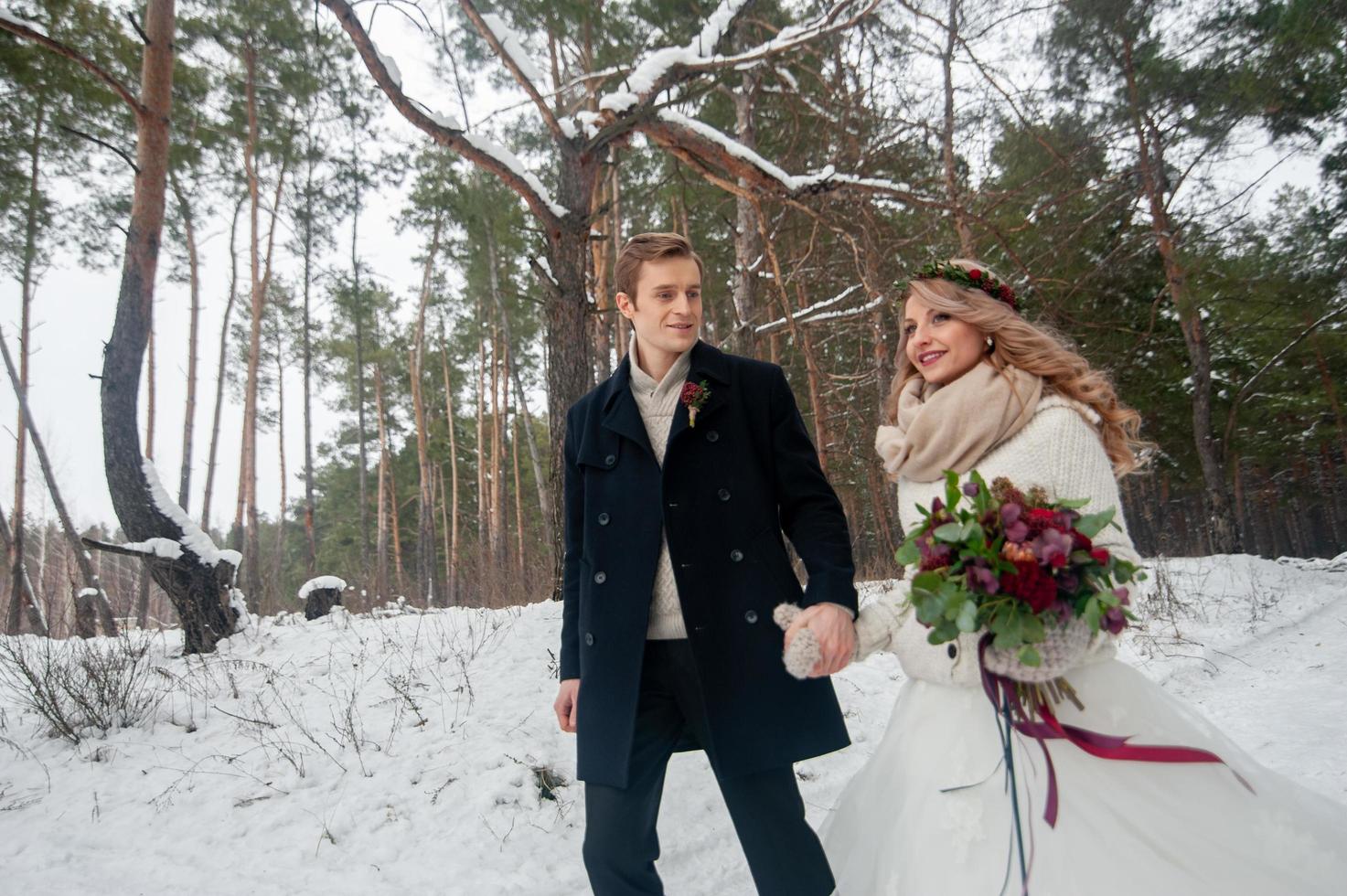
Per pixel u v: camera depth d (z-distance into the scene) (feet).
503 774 12.57
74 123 47.34
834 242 41.88
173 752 14.25
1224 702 16.85
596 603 7.61
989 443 5.85
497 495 88.28
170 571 21.48
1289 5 43.57
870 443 52.26
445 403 124.06
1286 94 44.96
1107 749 5.19
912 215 41.29
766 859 7.10
